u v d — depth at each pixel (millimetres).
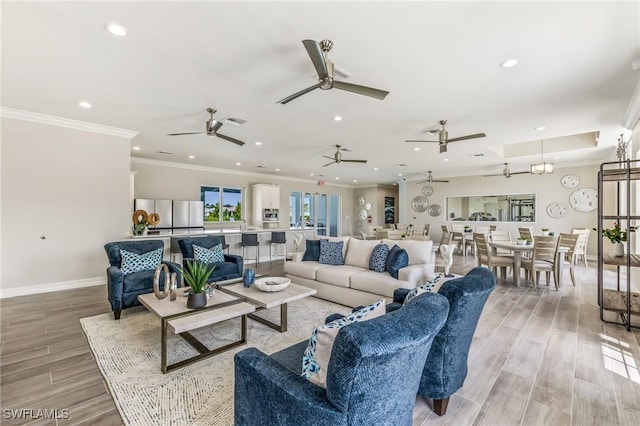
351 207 12945
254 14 1936
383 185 12695
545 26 2035
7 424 1640
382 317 1097
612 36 2137
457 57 2455
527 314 3488
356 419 1016
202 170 8141
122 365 2271
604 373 2209
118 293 3189
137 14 1941
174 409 1772
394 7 1855
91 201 4512
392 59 2492
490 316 3422
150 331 2912
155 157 6887
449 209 9977
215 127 3727
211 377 2117
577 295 4285
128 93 3244
